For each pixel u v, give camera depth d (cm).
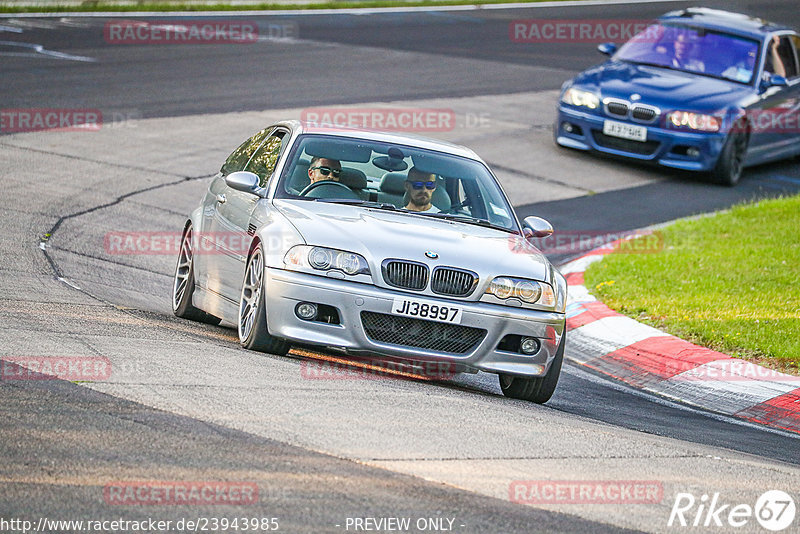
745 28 6462
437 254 2467
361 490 1614
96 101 6181
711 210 5347
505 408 2322
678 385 3072
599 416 2547
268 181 2772
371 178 2798
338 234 2473
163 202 4572
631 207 5306
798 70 6581
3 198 4197
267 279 2444
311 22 10069
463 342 2455
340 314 2398
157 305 3183
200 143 5572
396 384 2391
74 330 2439
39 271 3222
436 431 1989
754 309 3594
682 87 6003
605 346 3388
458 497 1642
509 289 2483
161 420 1827
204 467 1633
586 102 6050
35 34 8056
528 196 5328
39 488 1495
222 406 1950
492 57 9106
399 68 8162
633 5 12738
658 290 3847
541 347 2516
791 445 2528
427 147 2969
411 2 11825
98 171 4878
